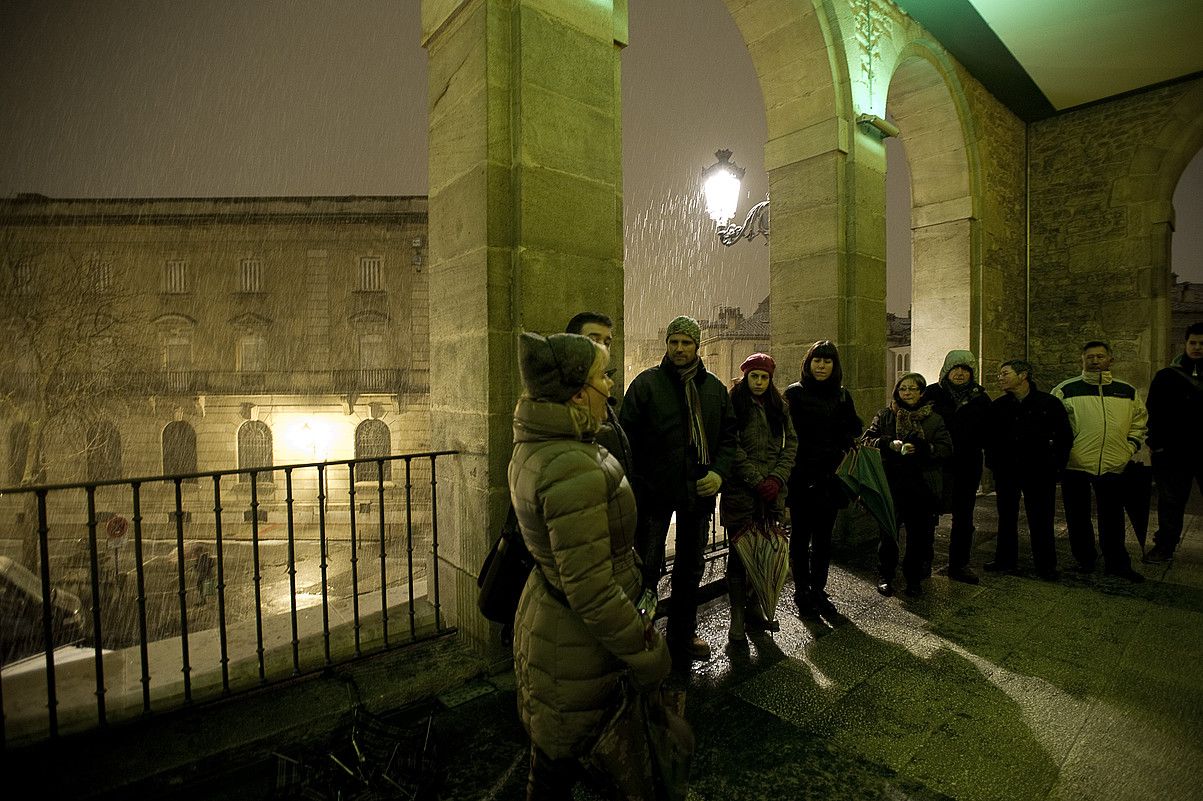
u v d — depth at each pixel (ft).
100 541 49.03
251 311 62.23
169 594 39.91
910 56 18.39
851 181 15.14
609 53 9.41
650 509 8.09
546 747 4.57
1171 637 9.84
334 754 6.21
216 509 7.06
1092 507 20.35
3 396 54.19
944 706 7.75
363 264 62.85
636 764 4.50
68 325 55.77
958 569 12.66
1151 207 22.99
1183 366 13.83
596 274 9.18
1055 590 12.05
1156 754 6.75
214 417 61.26
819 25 14.65
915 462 11.55
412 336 62.54
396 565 45.27
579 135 8.98
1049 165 25.54
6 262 58.34
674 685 8.27
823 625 10.28
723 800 6.02
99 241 61.31
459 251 8.94
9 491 5.77
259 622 7.42
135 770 5.96
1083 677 8.52
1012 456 12.96
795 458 10.16
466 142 8.72
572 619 4.50
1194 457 13.60
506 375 8.38
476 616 8.55
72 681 7.27
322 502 7.75
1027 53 20.52
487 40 8.23
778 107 16.03
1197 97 21.84
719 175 19.21
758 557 9.23
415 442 61.93
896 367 71.77
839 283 15.05
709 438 8.59
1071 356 24.99
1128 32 19.25
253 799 5.91
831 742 6.98
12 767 5.92
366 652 8.36
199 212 61.41
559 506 4.13
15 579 10.31
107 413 58.90
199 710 6.98
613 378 7.36
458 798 5.94
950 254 22.43
